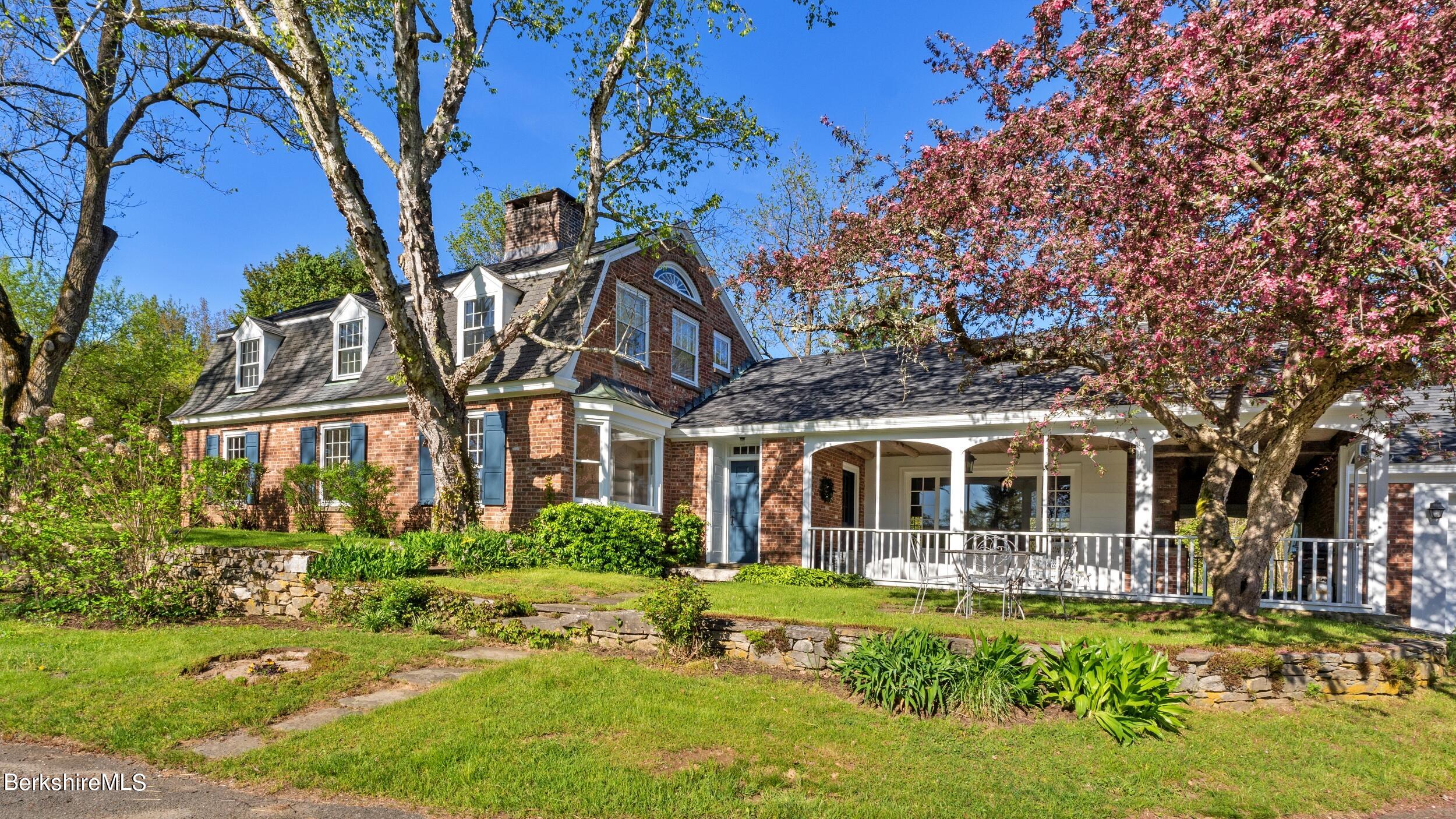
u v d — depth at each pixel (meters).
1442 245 5.18
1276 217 5.93
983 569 9.06
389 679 6.86
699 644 7.77
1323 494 14.21
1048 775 5.27
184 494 10.69
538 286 15.22
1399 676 7.14
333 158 11.03
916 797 4.80
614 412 14.09
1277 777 5.52
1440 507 10.33
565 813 4.39
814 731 5.81
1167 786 5.26
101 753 5.23
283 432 17.86
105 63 14.41
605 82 12.87
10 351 14.76
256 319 19.16
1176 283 6.45
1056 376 13.22
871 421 13.40
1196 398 7.97
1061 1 8.02
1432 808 5.29
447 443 12.69
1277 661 6.97
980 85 9.29
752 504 15.84
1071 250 7.46
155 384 29.66
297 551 10.32
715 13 12.57
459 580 10.09
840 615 8.52
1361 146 5.72
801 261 10.07
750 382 18.08
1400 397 7.89
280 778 4.76
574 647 8.15
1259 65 6.39
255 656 7.53
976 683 6.40
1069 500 15.34
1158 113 6.86
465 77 13.54
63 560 9.60
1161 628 8.21
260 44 10.38
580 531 12.22
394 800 4.53
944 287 9.03
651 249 14.98
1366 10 5.97
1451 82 5.54
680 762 5.13
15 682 6.59
